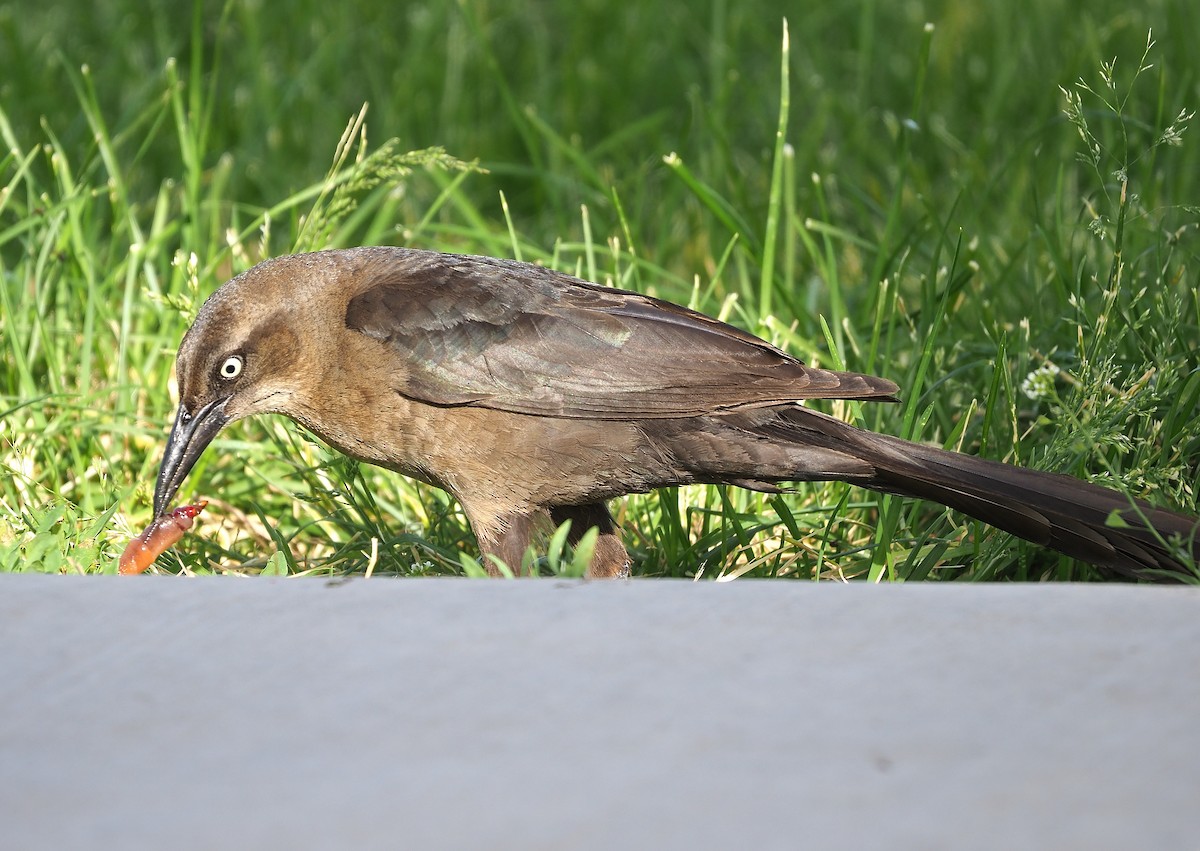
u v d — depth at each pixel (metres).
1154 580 8.27
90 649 5.36
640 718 4.77
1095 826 4.13
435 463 9.14
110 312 12.17
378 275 9.28
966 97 18.34
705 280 14.27
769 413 8.81
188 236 12.90
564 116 18.62
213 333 9.09
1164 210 12.00
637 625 5.47
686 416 8.77
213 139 17.22
